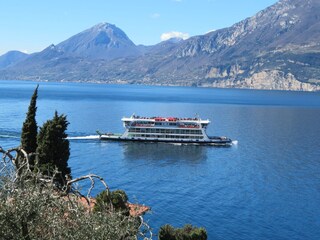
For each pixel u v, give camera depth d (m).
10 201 13.74
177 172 101.00
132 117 153.75
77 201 15.93
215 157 122.75
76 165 104.44
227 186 88.00
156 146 140.75
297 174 100.06
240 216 69.19
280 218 68.62
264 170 104.38
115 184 87.00
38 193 14.05
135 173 98.19
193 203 75.38
